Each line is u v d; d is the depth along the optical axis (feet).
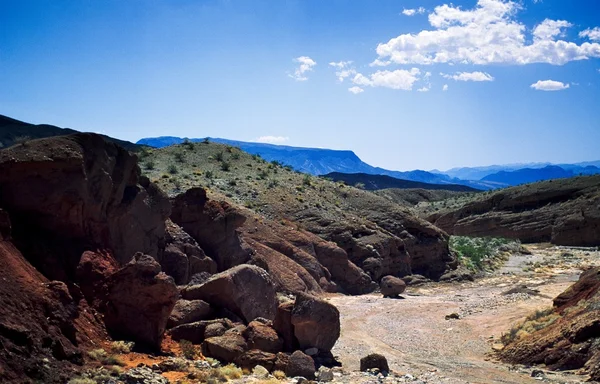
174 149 250.78
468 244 266.16
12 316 58.85
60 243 78.74
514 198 382.83
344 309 134.51
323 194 225.97
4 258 65.26
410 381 71.92
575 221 327.47
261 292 98.37
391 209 222.28
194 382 63.72
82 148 83.30
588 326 80.84
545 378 73.41
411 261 207.72
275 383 64.90
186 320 87.25
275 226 177.58
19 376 53.62
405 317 125.29
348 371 77.82
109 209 90.12
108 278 77.10
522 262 237.66
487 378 74.95
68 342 63.46
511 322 113.09
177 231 123.65
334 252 175.94
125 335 74.43
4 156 77.82
